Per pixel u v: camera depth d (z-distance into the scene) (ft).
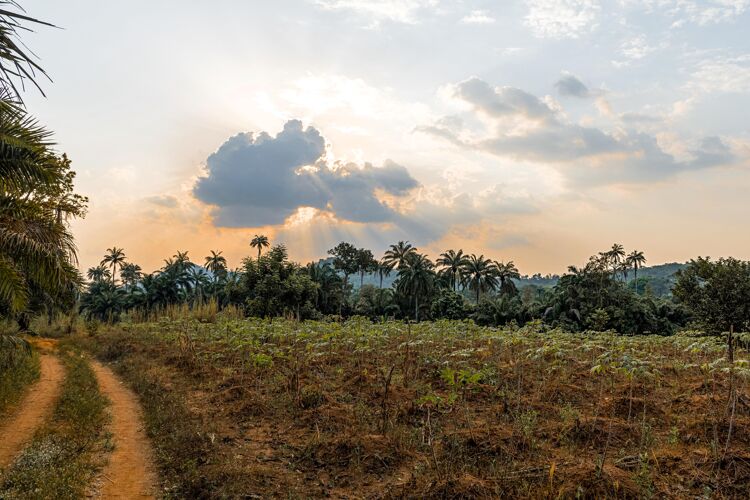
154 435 35.09
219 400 42.27
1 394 45.68
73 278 36.83
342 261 311.88
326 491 24.31
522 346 58.34
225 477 25.26
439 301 208.95
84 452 30.94
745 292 88.69
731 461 23.20
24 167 31.07
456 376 42.11
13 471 26.78
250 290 177.99
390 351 55.62
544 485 22.26
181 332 85.66
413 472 25.40
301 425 34.17
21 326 68.44
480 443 27.71
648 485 21.50
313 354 53.93
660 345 68.59
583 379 44.09
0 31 19.48
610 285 175.22
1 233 32.76
